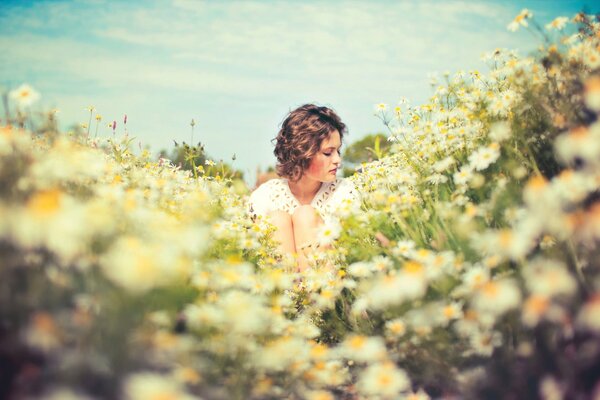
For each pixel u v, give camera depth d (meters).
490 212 1.97
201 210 2.59
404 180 2.77
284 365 1.65
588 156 1.59
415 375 1.83
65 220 1.22
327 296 2.22
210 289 1.89
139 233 1.72
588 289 1.41
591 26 2.22
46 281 1.23
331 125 3.30
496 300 1.44
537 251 1.77
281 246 3.09
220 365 1.55
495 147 2.15
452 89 2.89
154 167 3.59
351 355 1.78
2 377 1.10
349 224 2.35
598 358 1.29
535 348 1.46
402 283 1.66
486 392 1.58
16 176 1.54
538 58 2.15
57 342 1.11
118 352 1.21
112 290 1.25
